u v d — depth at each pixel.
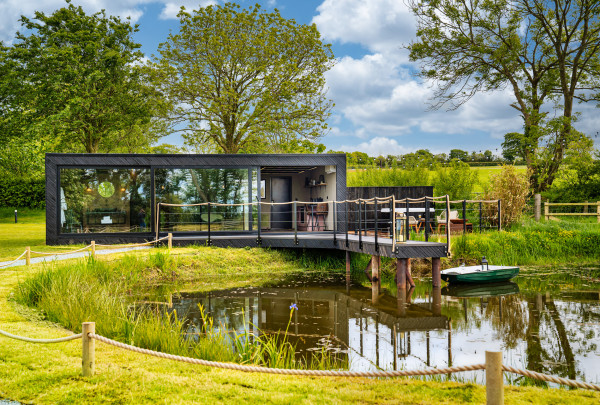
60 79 22.77
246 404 4.10
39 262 12.32
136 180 16.03
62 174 15.71
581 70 25.19
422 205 18.86
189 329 7.77
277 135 25.36
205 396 4.29
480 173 29.19
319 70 25.25
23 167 36.34
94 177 15.86
